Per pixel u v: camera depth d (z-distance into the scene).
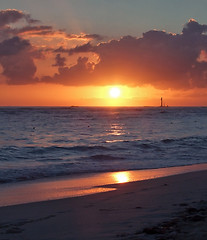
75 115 122.69
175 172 16.47
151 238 5.38
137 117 105.62
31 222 7.20
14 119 85.38
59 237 5.90
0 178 14.61
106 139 36.84
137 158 21.52
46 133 45.41
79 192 11.53
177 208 7.77
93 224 6.73
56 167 17.77
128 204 8.70
